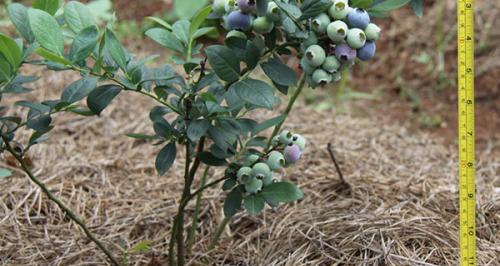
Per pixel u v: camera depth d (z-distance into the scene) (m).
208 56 0.71
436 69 1.64
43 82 1.37
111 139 1.24
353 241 0.92
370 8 0.78
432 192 1.05
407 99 1.58
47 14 0.71
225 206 0.78
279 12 0.71
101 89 0.74
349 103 1.55
